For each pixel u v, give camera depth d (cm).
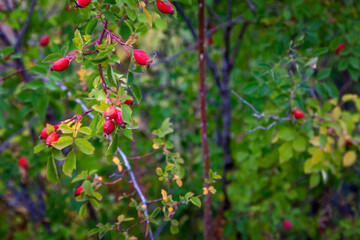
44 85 253
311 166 256
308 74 235
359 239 350
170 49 458
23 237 397
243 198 337
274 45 303
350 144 278
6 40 338
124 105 126
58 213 361
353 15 332
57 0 390
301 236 478
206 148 236
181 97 408
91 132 134
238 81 385
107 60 129
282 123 249
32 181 445
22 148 380
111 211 298
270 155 295
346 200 434
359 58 283
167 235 322
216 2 405
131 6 135
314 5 312
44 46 348
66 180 291
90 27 140
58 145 126
